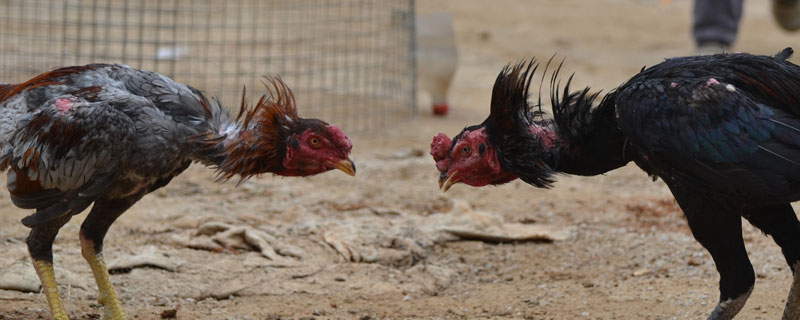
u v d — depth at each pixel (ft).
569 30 184.55
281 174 51.90
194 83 120.67
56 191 48.83
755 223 48.85
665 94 45.32
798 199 44.68
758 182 43.93
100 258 53.11
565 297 61.67
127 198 52.08
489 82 140.15
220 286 61.87
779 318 56.29
